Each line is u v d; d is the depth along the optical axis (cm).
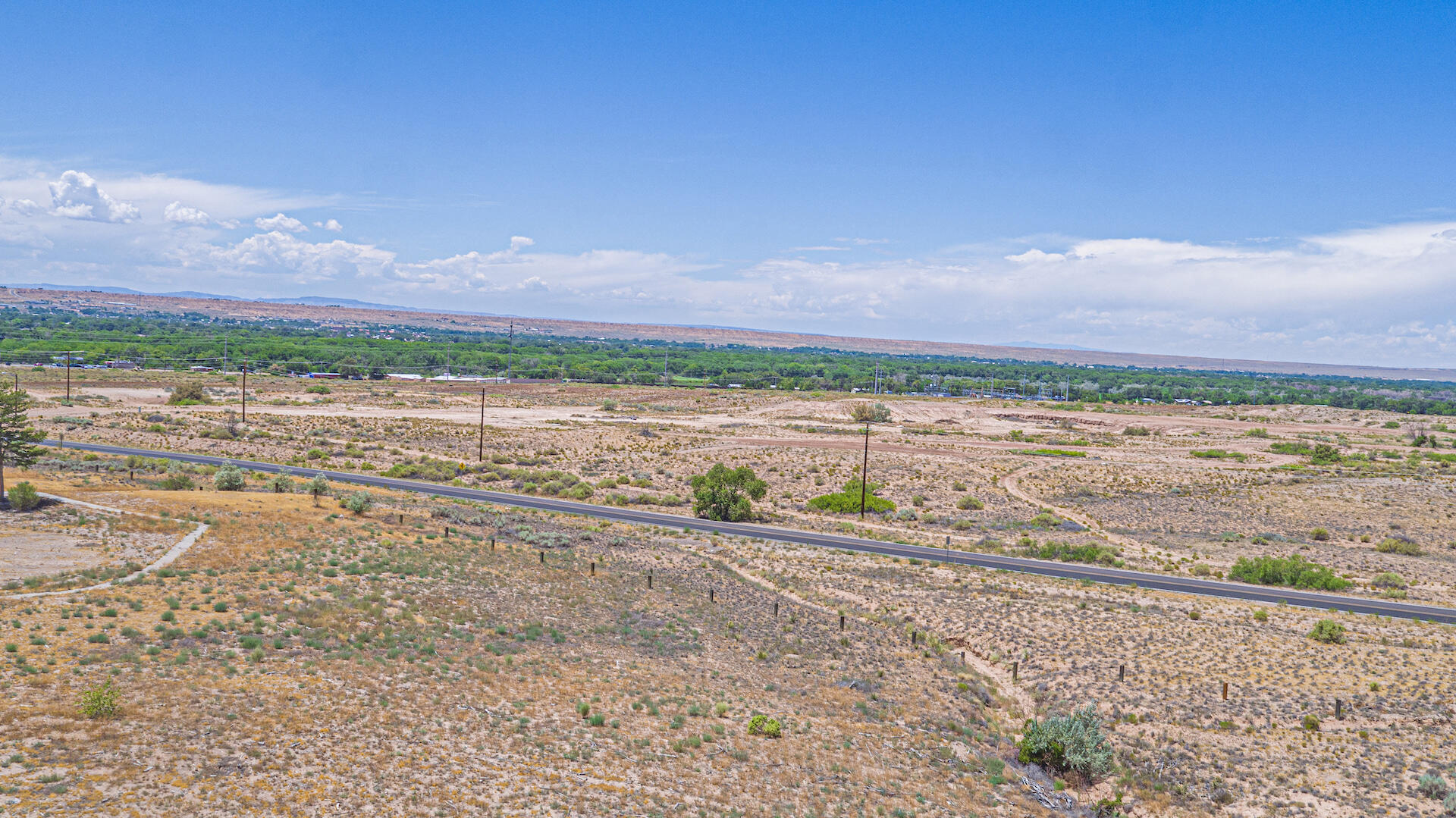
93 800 1992
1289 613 5319
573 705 3183
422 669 3278
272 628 3484
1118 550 7325
